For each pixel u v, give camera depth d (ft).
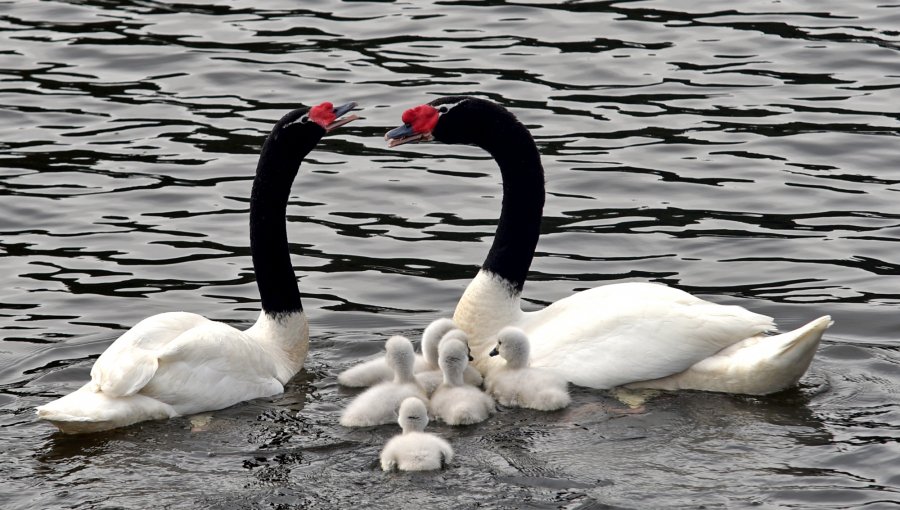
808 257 61.05
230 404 44.34
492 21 93.30
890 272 59.26
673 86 81.71
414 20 93.91
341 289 59.00
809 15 93.45
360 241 64.08
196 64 86.38
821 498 37.29
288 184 48.73
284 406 44.88
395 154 75.15
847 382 46.16
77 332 54.34
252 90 82.38
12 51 88.48
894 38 88.33
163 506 37.06
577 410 43.55
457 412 42.86
